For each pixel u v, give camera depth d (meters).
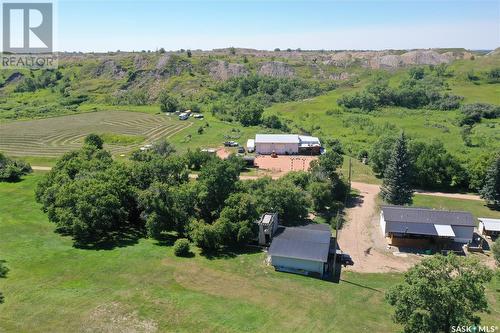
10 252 63.88
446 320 39.19
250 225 70.25
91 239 70.62
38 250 65.19
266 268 62.50
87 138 121.19
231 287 56.38
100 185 72.38
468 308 38.91
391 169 88.88
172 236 73.75
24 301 50.00
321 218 82.25
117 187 74.38
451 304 38.44
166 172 80.75
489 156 97.75
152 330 45.75
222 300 52.81
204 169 77.62
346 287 57.94
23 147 136.00
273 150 128.75
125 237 72.25
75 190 71.50
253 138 144.62
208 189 74.00
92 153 98.94
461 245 72.88
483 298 39.16
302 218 81.06
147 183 79.38
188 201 72.69
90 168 85.06
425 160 100.44
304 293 55.59
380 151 107.50
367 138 143.50
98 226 69.31
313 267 61.44
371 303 53.75
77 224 67.25
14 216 79.50
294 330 46.97
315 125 163.62
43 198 77.56
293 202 78.50
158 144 114.44
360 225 79.81
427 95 196.38
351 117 173.75
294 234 68.56
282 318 49.28
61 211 70.31
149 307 50.19
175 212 71.38
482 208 89.50
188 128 160.00
